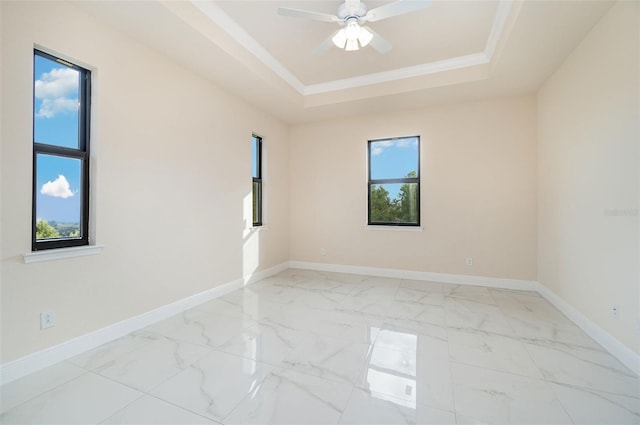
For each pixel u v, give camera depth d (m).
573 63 2.73
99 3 2.11
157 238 2.79
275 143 4.79
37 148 2.00
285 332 2.53
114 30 2.41
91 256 2.26
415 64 3.59
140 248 2.62
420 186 4.34
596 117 2.35
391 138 4.55
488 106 3.96
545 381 1.82
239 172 3.92
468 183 4.07
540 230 3.62
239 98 3.91
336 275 4.65
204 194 3.34
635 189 1.92
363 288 3.89
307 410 1.56
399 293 3.66
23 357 1.87
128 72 2.52
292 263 5.19
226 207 3.68
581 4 2.11
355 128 4.73
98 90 2.30
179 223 3.02
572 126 2.75
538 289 3.68
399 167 4.57
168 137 2.90
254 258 4.24
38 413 1.53
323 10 2.63
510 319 2.81
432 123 4.26
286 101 4.05
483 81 3.41
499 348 2.24
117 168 2.44
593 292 2.40
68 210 2.18
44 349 1.97
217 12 2.63
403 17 2.69
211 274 3.44
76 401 1.62
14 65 1.84
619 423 1.47
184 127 3.08
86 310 2.22
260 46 3.21
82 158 2.26
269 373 1.90
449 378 1.85
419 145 4.39
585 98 2.51
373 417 1.51
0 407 1.57
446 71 3.53
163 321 2.77
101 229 2.32
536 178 3.73
